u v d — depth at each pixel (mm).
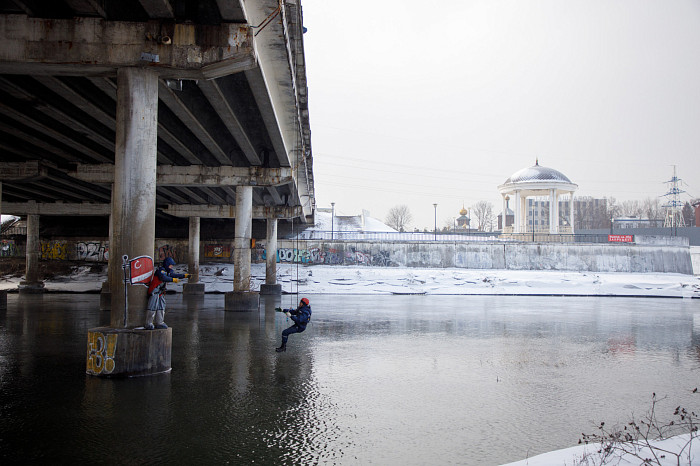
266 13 15242
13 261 63938
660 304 44906
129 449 8258
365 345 20047
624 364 16734
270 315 30938
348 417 10359
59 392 11867
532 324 27938
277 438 8953
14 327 24281
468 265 68000
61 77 17266
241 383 13172
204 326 25469
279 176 32625
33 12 13430
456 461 7996
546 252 69312
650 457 7555
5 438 8727
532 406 11438
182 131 25875
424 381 13875
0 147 28547
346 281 57844
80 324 25500
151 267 14141
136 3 13930
